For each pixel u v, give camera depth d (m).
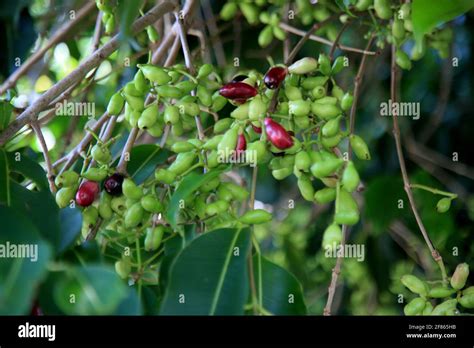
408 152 1.20
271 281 0.72
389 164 1.21
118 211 0.78
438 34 0.95
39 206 0.73
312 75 0.83
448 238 1.10
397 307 1.30
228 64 1.15
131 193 0.76
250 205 0.75
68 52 1.19
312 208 1.43
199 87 0.79
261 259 0.73
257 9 1.03
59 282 0.65
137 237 0.77
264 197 1.47
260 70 1.21
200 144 0.76
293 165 0.76
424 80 1.23
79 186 0.78
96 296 0.64
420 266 1.28
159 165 0.83
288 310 0.71
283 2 1.01
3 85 0.95
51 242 0.72
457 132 1.23
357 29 1.13
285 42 1.01
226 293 0.70
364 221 1.23
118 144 0.95
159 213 0.77
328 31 1.04
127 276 0.76
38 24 1.07
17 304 0.62
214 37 1.09
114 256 0.79
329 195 0.73
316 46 1.19
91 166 0.80
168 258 0.75
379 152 1.22
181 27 0.82
